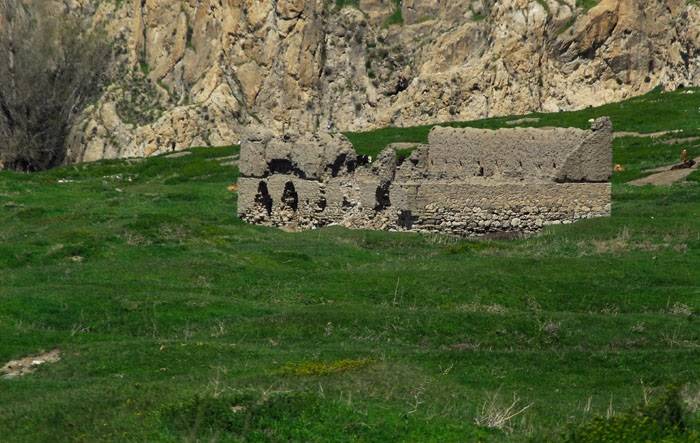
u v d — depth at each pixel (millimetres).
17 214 181125
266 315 110938
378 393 79250
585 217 162625
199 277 127625
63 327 108625
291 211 176625
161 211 184000
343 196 170500
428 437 70688
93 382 88250
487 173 166000
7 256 140875
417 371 88312
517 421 76438
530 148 164375
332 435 69875
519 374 90375
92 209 186000
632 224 153000
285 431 69938
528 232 163750
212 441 68125
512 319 107000
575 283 120875
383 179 167000
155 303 112875
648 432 69125
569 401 82875
